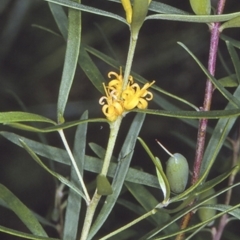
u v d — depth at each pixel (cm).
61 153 48
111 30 90
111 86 42
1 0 87
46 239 42
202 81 92
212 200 51
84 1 91
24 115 41
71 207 47
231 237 57
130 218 80
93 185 58
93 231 44
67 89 44
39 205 88
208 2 46
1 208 86
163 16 41
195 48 91
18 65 95
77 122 41
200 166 49
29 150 42
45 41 95
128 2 41
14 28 90
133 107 41
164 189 43
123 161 46
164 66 92
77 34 44
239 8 87
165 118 88
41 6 92
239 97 48
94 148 49
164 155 88
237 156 57
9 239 84
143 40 92
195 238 55
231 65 87
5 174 89
